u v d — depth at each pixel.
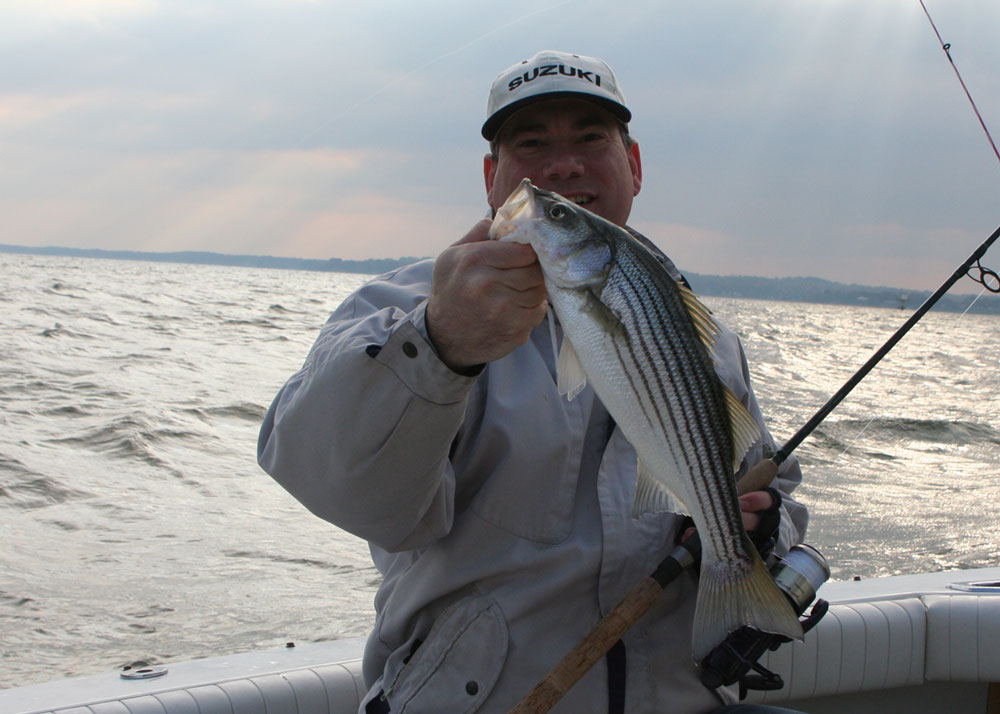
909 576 3.27
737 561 1.79
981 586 3.07
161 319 30.20
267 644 4.97
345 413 1.58
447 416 1.58
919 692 2.99
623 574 1.91
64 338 21.19
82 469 8.84
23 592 5.57
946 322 85.50
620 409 1.69
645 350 1.71
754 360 28.31
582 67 2.21
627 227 2.41
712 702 2.05
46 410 11.79
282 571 6.18
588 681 1.86
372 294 1.96
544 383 1.92
